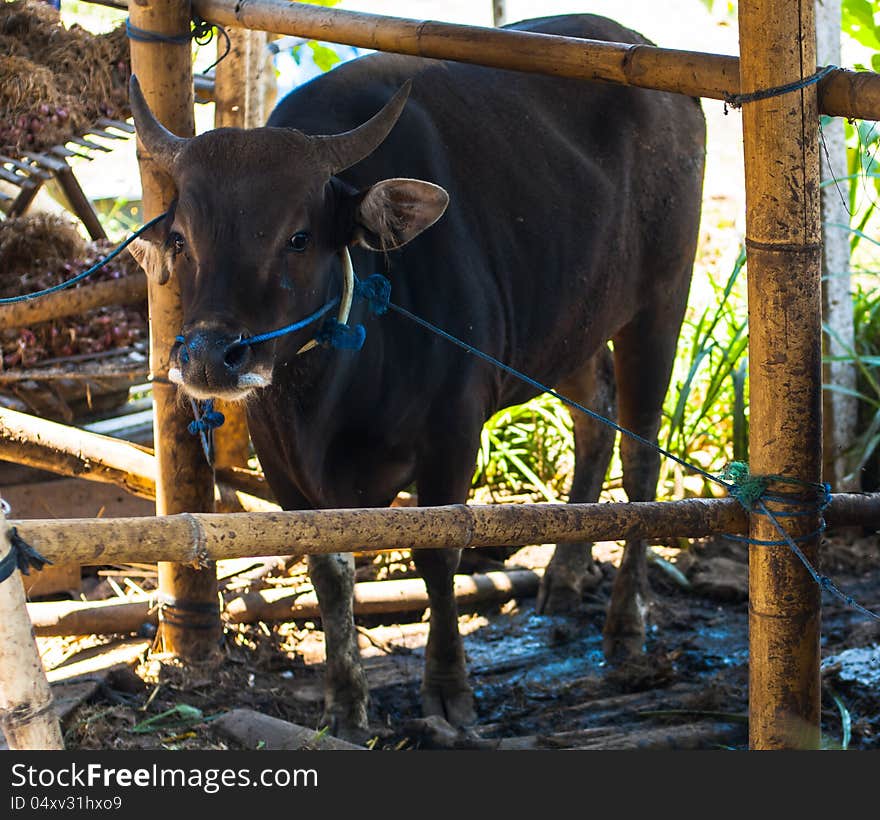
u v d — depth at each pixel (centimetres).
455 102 418
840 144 526
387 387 371
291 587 476
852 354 531
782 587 279
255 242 306
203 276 305
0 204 552
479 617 497
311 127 377
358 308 350
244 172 310
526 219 423
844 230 536
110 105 456
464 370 391
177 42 400
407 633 474
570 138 445
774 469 275
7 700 229
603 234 448
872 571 515
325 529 248
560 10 1036
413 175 391
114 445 437
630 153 461
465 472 397
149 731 365
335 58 676
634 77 304
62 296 435
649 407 492
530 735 387
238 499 470
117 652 421
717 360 610
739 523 287
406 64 419
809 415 273
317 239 320
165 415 410
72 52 462
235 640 444
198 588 418
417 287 380
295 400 347
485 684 439
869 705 392
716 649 462
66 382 482
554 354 449
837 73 262
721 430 596
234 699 402
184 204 312
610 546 549
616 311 468
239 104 473
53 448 424
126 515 510
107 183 858
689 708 400
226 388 294
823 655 430
